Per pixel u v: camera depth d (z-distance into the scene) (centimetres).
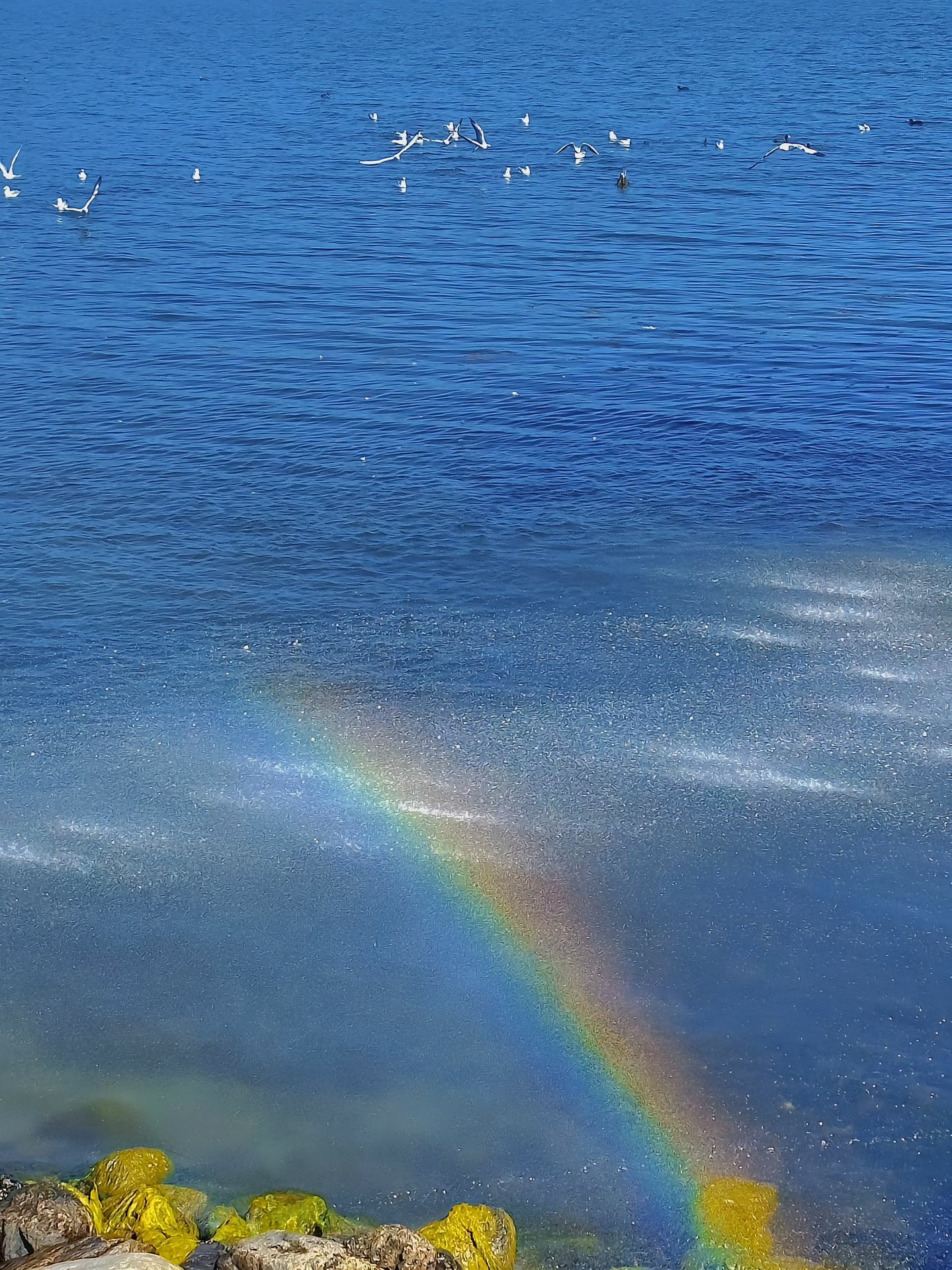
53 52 17662
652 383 3584
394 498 2834
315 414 3353
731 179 7088
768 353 3853
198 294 4619
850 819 1777
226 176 7331
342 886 1680
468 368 3734
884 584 2439
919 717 2002
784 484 2898
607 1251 1238
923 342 3953
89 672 2178
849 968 1542
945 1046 1435
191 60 16300
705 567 2525
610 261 5138
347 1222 1255
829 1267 1210
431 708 2066
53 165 7712
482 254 5272
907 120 9469
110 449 3122
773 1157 1322
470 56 16250
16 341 4006
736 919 1616
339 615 2375
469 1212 1230
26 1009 1495
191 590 2458
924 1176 1296
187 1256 1188
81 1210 1216
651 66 14462
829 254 5188
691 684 2111
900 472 2962
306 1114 1377
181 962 1562
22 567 2534
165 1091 1398
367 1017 1495
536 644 2256
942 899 1639
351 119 10081
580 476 2950
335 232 5731
